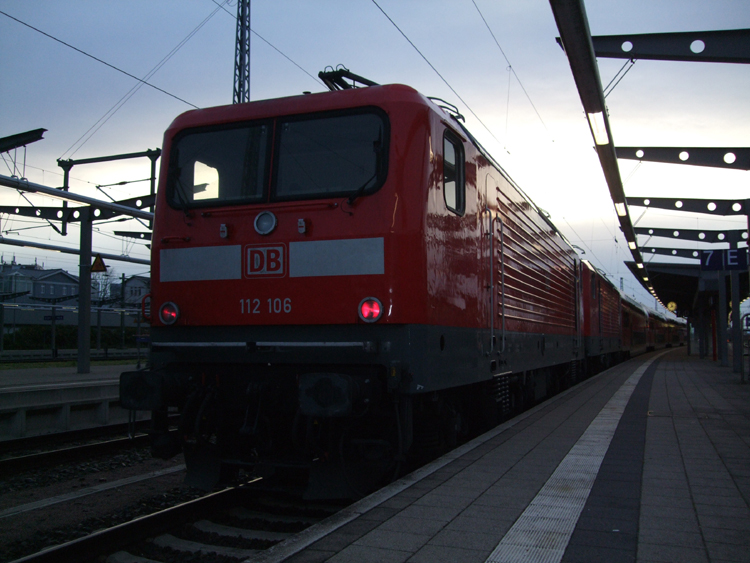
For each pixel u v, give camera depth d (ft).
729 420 30.19
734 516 14.52
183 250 19.71
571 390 47.21
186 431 19.22
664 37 34.50
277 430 19.26
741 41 33.42
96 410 38.22
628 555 12.05
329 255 17.99
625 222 65.00
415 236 17.75
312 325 18.08
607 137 39.50
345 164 18.53
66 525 19.20
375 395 17.30
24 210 65.31
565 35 27.04
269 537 17.01
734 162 46.78
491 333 24.86
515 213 30.60
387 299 17.35
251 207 19.03
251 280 18.74
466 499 15.96
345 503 20.27
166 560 15.87
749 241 56.90
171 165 20.58
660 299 170.30
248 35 62.64
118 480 25.00
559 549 12.38
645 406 36.29
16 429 33.12
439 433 22.76
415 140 18.29
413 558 11.92
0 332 91.30
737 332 58.80
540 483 17.61
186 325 19.43
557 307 42.34
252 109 20.07
